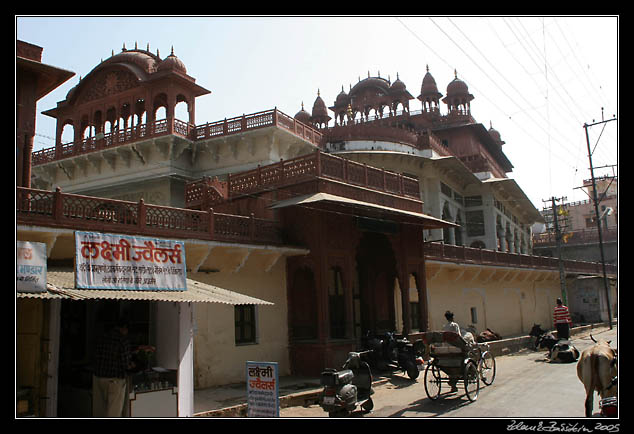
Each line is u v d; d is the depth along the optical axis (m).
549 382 10.71
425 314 15.38
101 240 6.61
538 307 29.62
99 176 21.48
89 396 7.26
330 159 12.86
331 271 14.19
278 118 19.14
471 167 29.84
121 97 21.53
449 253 19.50
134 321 8.68
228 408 8.56
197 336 10.75
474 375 9.20
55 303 6.70
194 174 20.58
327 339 12.06
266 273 12.45
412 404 8.89
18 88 11.32
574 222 49.47
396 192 15.09
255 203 13.55
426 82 33.44
